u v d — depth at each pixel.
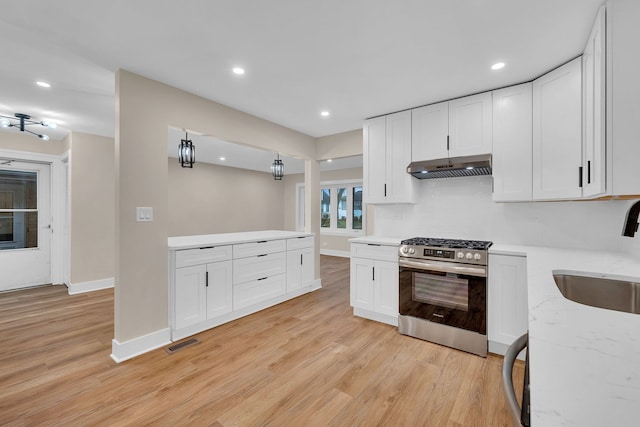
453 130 2.80
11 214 4.21
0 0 1.55
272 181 8.33
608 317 0.80
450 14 1.66
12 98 2.88
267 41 1.95
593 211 2.33
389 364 2.24
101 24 1.77
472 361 2.29
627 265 1.59
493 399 1.83
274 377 2.06
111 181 4.41
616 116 1.44
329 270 5.77
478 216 2.91
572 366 0.54
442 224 3.11
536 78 2.38
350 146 4.05
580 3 1.54
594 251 2.23
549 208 2.55
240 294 3.13
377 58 2.15
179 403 1.79
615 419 0.39
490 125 2.61
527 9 1.61
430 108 2.95
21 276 4.27
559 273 1.47
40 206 4.42
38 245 4.42
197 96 2.80
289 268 3.75
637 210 1.46
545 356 0.58
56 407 1.75
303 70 2.33
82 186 4.14
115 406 1.76
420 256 2.65
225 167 7.14
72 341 2.61
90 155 4.21
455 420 1.65
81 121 3.63
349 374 2.10
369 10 1.64
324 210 8.05
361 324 3.00
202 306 2.78
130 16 1.69
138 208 2.39
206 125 2.88
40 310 3.40
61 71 2.35
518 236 2.70
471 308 2.41
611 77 1.45
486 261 2.35
